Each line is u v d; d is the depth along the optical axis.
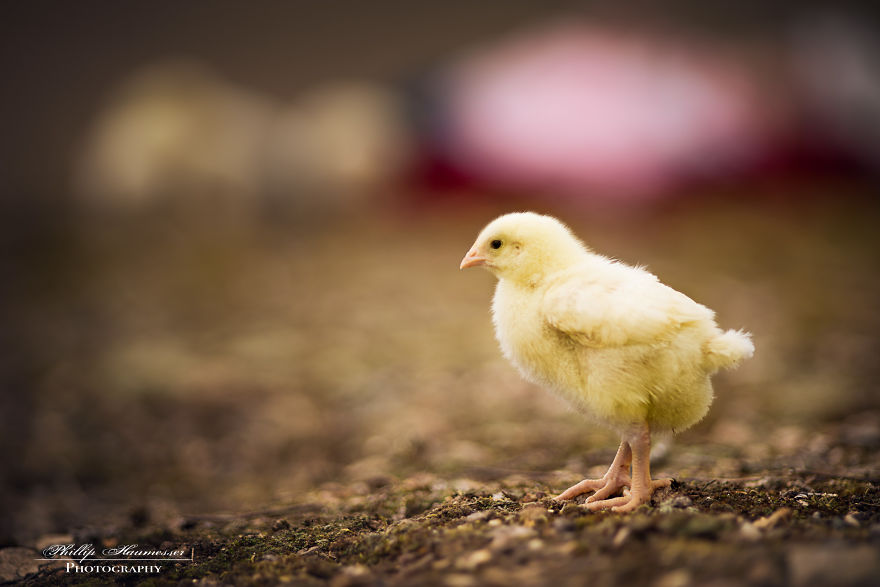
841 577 2.65
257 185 17.97
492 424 7.60
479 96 18.98
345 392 9.10
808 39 18.73
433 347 10.37
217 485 6.82
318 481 6.52
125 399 9.26
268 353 10.57
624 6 20.33
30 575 4.28
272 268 14.84
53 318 12.65
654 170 17.47
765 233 15.08
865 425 6.48
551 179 17.78
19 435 8.36
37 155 21.80
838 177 17.52
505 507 4.19
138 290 13.93
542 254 4.07
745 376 8.58
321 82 23.53
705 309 3.82
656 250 14.23
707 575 2.80
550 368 3.96
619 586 2.82
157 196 17.33
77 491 6.84
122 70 22.95
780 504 3.95
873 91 17.83
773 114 17.78
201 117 17.55
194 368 10.15
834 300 11.24
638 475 3.80
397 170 18.53
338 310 12.24
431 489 5.16
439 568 3.21
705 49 19.11
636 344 3.64
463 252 15.16
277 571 3.53
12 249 16.64
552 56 19.28
